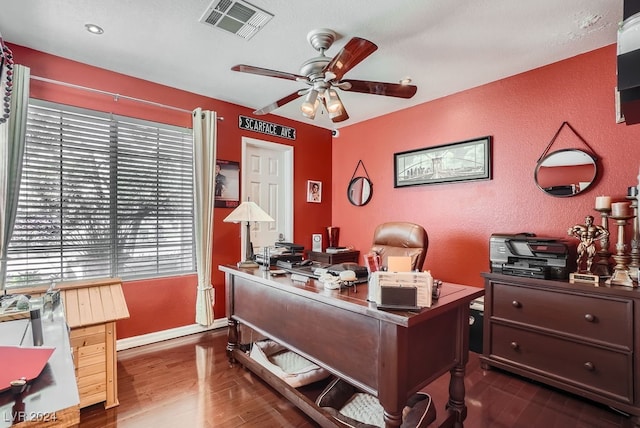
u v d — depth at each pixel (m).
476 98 3.07
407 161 3.63
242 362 2.43
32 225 2.43
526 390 2.21
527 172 2.73
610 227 2.31
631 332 1.85
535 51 2.43
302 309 1.86
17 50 2.36
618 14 1.97
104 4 1.90
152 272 3.02
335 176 4.54
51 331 1.17
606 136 2.35
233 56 2.54
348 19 2.05
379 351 1.41
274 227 4.02
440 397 2.13
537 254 2.28
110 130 2.78
